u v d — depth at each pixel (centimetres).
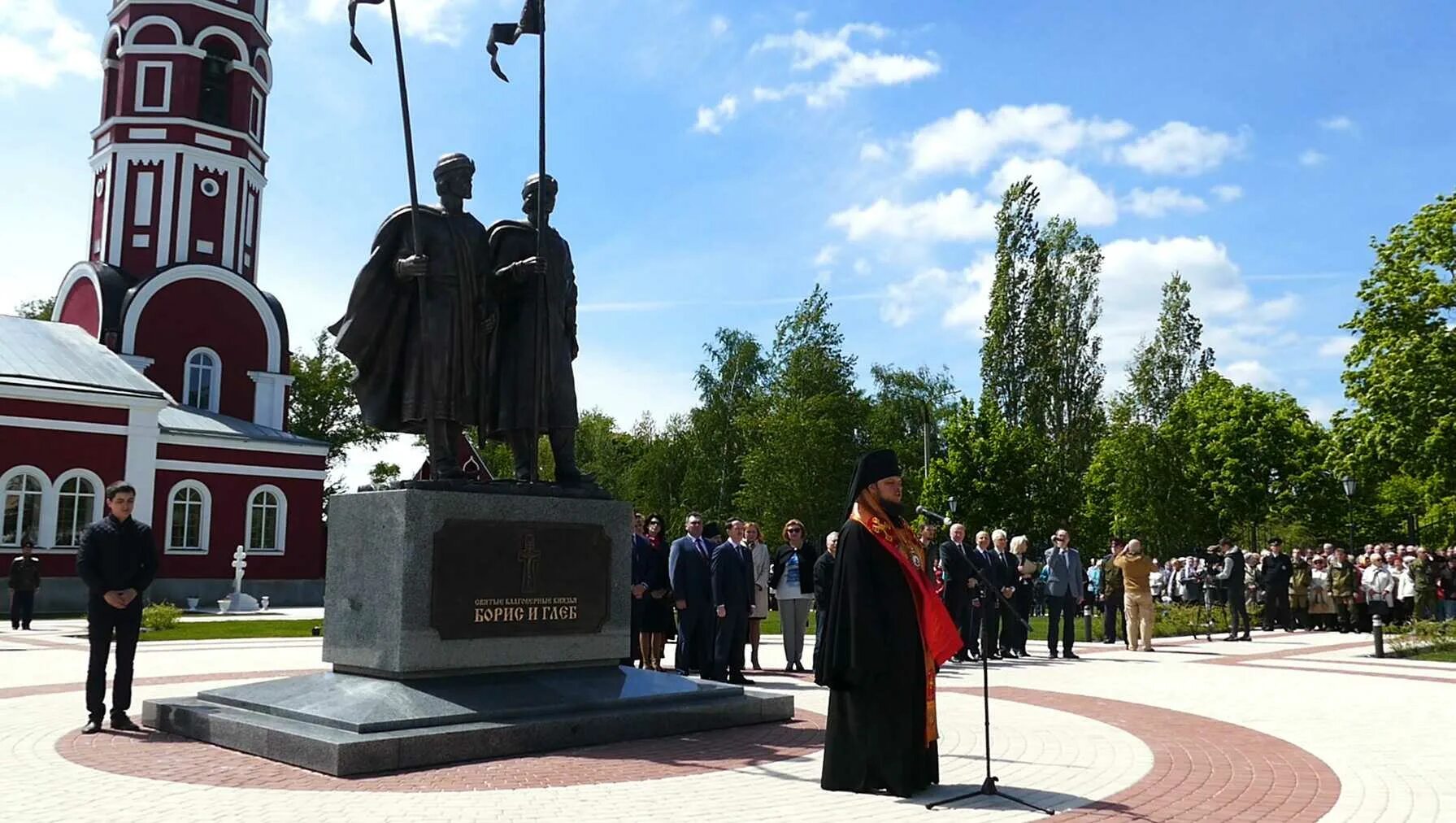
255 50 4334
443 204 1002
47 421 3403
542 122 1027
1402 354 3397
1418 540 5122
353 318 964
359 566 903
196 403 4125
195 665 1590
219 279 4162
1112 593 2275
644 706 928
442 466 966
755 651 1686
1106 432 5734
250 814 629
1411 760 877
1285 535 6141
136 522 966
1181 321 6950
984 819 636
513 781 727
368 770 744
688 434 6469
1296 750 918
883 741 697
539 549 947
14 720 1013
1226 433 5881
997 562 1878
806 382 5653
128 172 4131
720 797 685
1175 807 685
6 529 3319
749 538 1680
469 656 893
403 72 959
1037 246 5516
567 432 1041
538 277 1023
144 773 751
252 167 4334
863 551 711
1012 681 1479
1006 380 5450
